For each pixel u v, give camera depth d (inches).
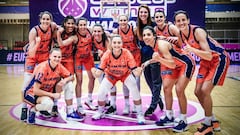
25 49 150.6
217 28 673.0
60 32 144.3
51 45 151.9
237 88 248.4
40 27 144.1
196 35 114.7
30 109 136.3
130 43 158.6
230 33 636.7
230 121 139.5
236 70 401.7
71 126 130.9
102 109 146.9
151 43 126.2
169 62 119.8
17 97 204.2
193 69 125.5
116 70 135.8
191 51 112.5
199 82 120.0
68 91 140.1
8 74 357.1
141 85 271.0
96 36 156.6
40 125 132.6
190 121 139.9
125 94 155.1
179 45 126.6
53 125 132.6
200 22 334.3
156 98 155.1
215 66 115.8
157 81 154.9
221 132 121.7
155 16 150.2
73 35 151.8
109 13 337.7
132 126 131.2
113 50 133.0
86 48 155.8
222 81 116.9
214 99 197.2
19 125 132.5
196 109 166.1
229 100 193.6
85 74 362.3
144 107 173.6
